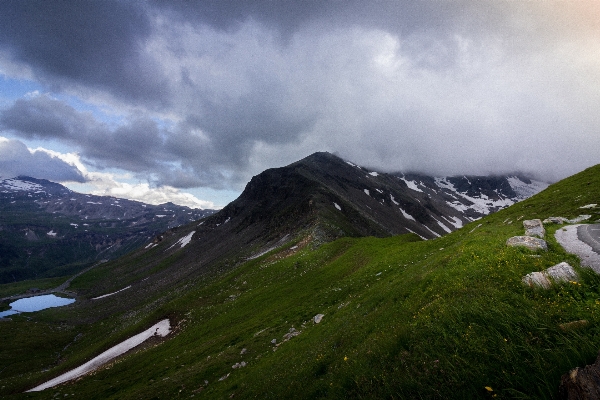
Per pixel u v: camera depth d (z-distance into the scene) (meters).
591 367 6.46
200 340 53.28
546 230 23.94
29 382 72.88
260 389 21.34
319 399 13.59
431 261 28.41
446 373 9.53
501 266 16.16
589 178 46.09
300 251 93.81
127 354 67.31
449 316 12.53
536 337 9.08
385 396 10.41
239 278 93.62
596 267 14.01
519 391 7.52
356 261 59.59
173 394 29.98
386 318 18.91
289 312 43.91
